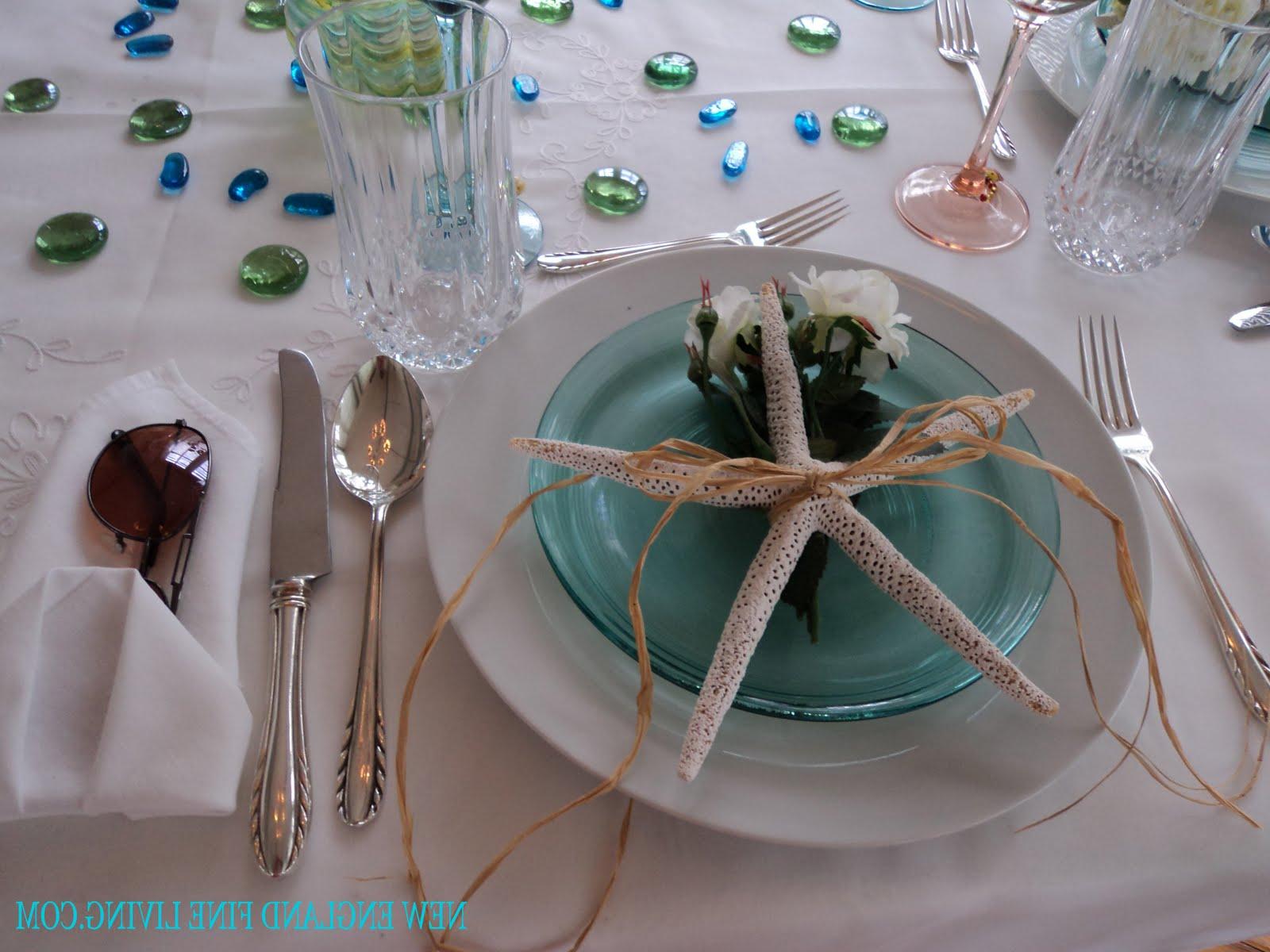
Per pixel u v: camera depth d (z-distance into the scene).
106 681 0.36
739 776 0.36
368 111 0.43
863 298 0.42
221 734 0.35
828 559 0.42
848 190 0.58
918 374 0.46
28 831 0.35
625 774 0.36
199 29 0.63
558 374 0.46
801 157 0.60
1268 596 0.43
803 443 0.40
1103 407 0.49
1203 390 0.50
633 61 0.64
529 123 0.60
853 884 0.36
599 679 0.38
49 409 0.46
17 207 0.53
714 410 0.44
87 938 0.34
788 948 0.36
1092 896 0.36
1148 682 0.40
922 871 0.36
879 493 0.44
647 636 0.38
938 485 0.39
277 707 0.38
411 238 0.49
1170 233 0.54
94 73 0.60
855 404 0.44
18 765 0.34
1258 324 0.52
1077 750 0.37
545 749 0.38
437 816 0.37
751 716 0.38
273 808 0.36
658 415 0.45
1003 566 0.41
